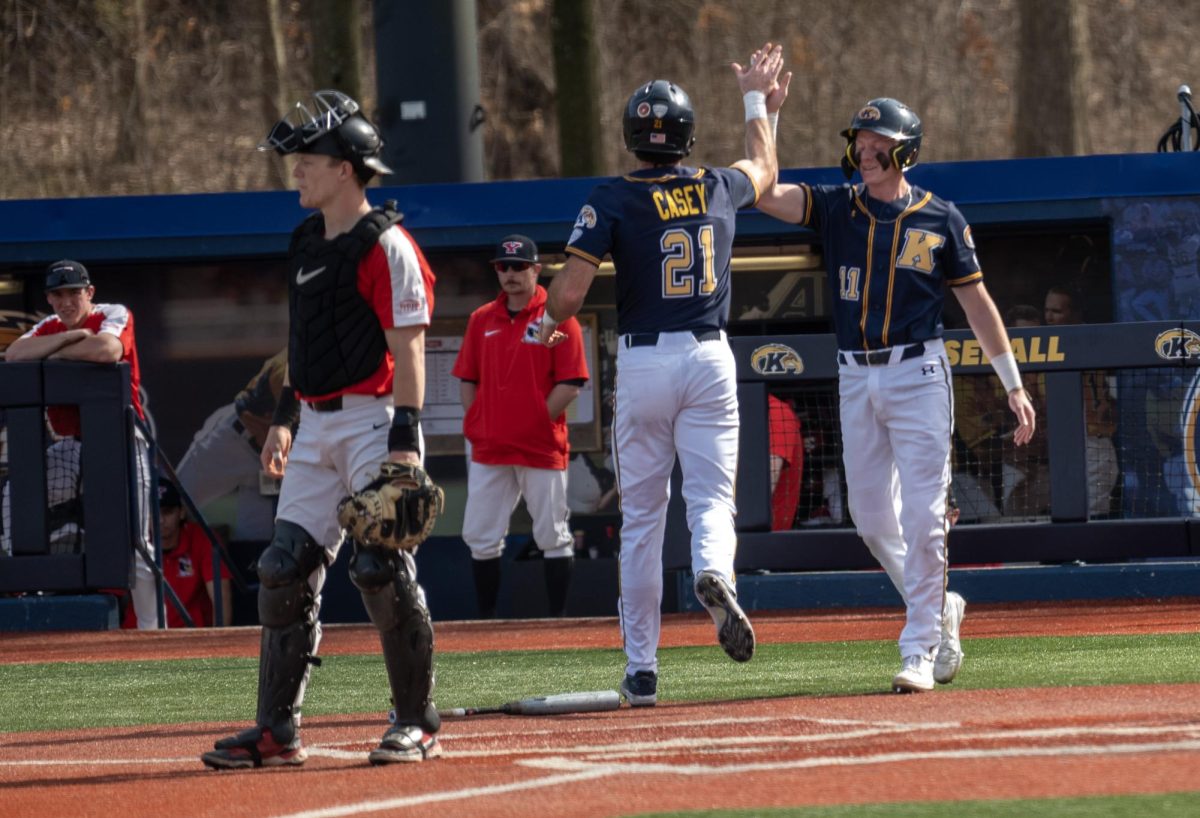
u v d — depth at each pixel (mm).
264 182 74938
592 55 54062
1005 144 78000
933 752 12945
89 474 30719
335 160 13789
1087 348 30219
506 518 32188
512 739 15359
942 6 82062
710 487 17688
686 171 17672
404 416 13625
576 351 31922
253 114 78250
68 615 30859
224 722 18797
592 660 24094
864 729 14672
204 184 75062
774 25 81438
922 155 78125
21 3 76250
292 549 13922
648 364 17422
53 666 25578
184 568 35562
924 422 17797
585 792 11836
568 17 53656
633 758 13484
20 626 30859
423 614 13961
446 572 36625
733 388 17719
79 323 31375
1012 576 30219
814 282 36562
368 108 73625
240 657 26250
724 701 18172
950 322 36000
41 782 13984
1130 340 30078
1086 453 30422
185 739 17172
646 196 17422
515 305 31844
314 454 14008
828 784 11719
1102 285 35656
